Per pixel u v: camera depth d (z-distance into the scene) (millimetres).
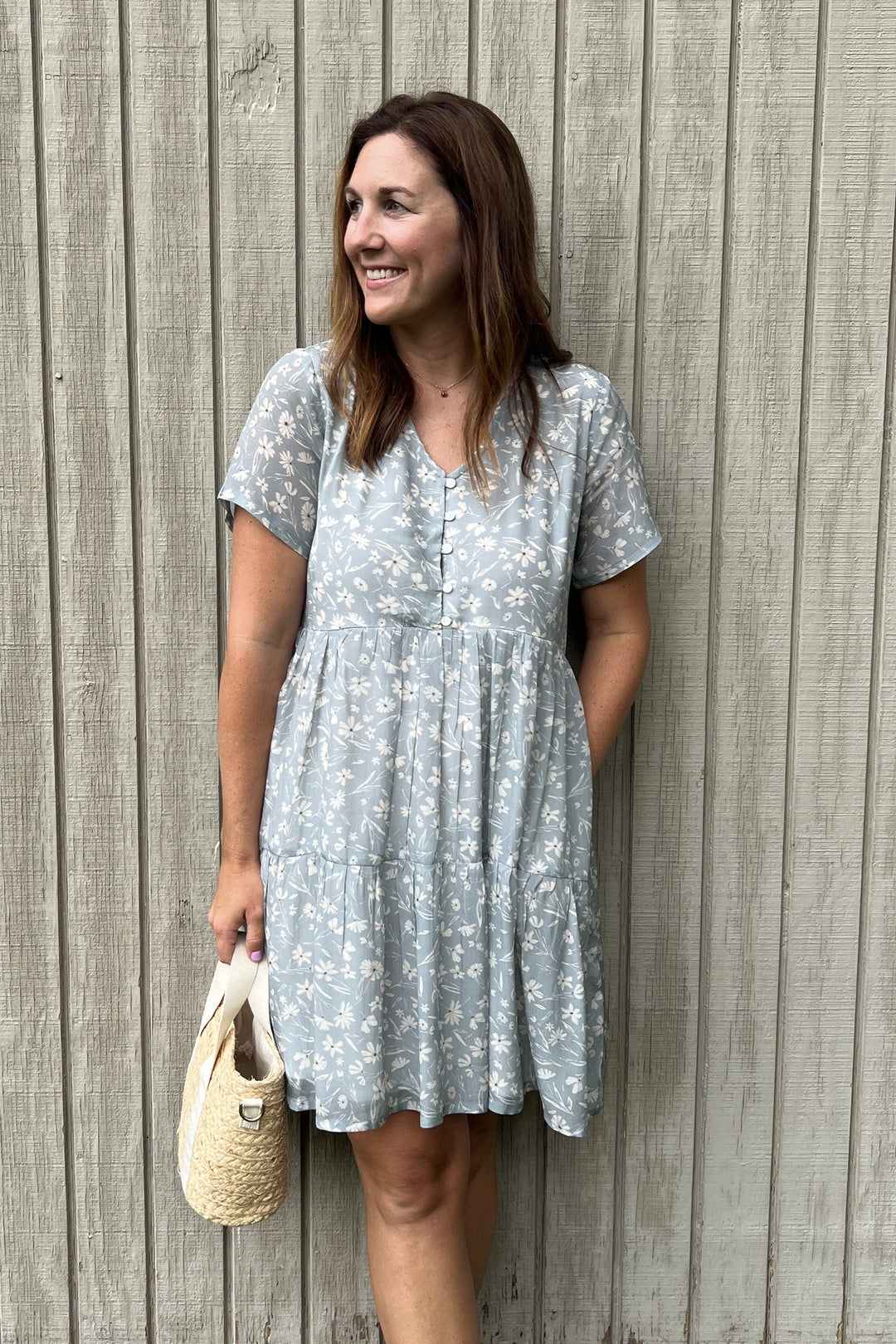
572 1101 1347
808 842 1694
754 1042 1721
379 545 1289
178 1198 1690
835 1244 1764
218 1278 1703
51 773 1622
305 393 1340
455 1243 1404
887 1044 1736
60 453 1573
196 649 1614
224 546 1600
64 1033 1665
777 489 1635
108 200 1537
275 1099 1351
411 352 1354
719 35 1550
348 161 1331
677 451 1616
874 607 1662
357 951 1279
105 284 1551
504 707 1310
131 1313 1708
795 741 1677
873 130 1577
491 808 1313
